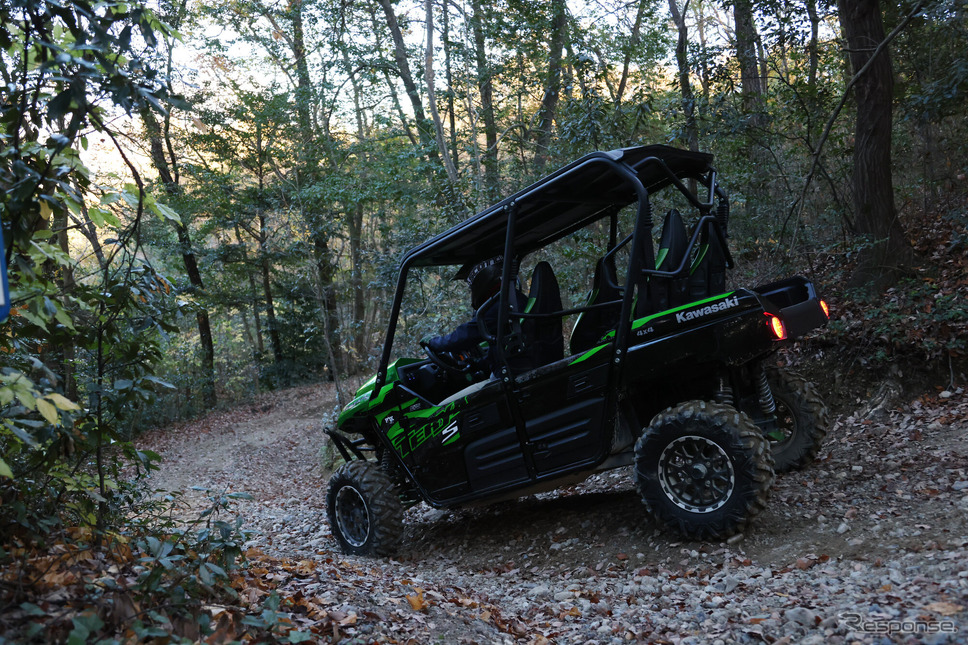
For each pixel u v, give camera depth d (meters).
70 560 2.63
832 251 8.54
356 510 5.71
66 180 2.62
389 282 13.29
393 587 3.75
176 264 26.14
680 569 4.10
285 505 9.60
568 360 4.66
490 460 5.05
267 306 28.12
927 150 10.16
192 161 22.86
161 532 3.26
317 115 19.02
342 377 26.36
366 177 18.17
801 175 11.01
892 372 6.24
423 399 5.45
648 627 3.27
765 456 4.09
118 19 2.48
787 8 9.17
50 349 3.21
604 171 4.57
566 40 13.16
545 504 6.16
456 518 6.45
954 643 2.42
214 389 25.31
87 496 3.08
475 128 13.25
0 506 2.71
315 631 2.79
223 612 2.62
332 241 25.58
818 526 4.18
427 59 13.81
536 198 4.70
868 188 7.58
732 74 10.30
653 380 4.77
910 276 7.32
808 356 6.93
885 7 10.28
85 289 2.98
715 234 4.87
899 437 5.48
